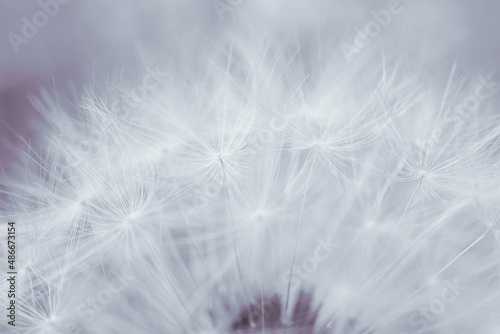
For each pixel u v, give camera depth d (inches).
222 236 2.9
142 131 3.0
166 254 2.9
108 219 2.9
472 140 3.1
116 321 2.9
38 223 3.0
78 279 2.9
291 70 3.1
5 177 3.1
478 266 3.0
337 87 3.1
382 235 3.0
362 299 2.9
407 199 3.0
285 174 3.0
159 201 2.9
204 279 2.9
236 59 3.1
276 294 2.9
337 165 3.0
